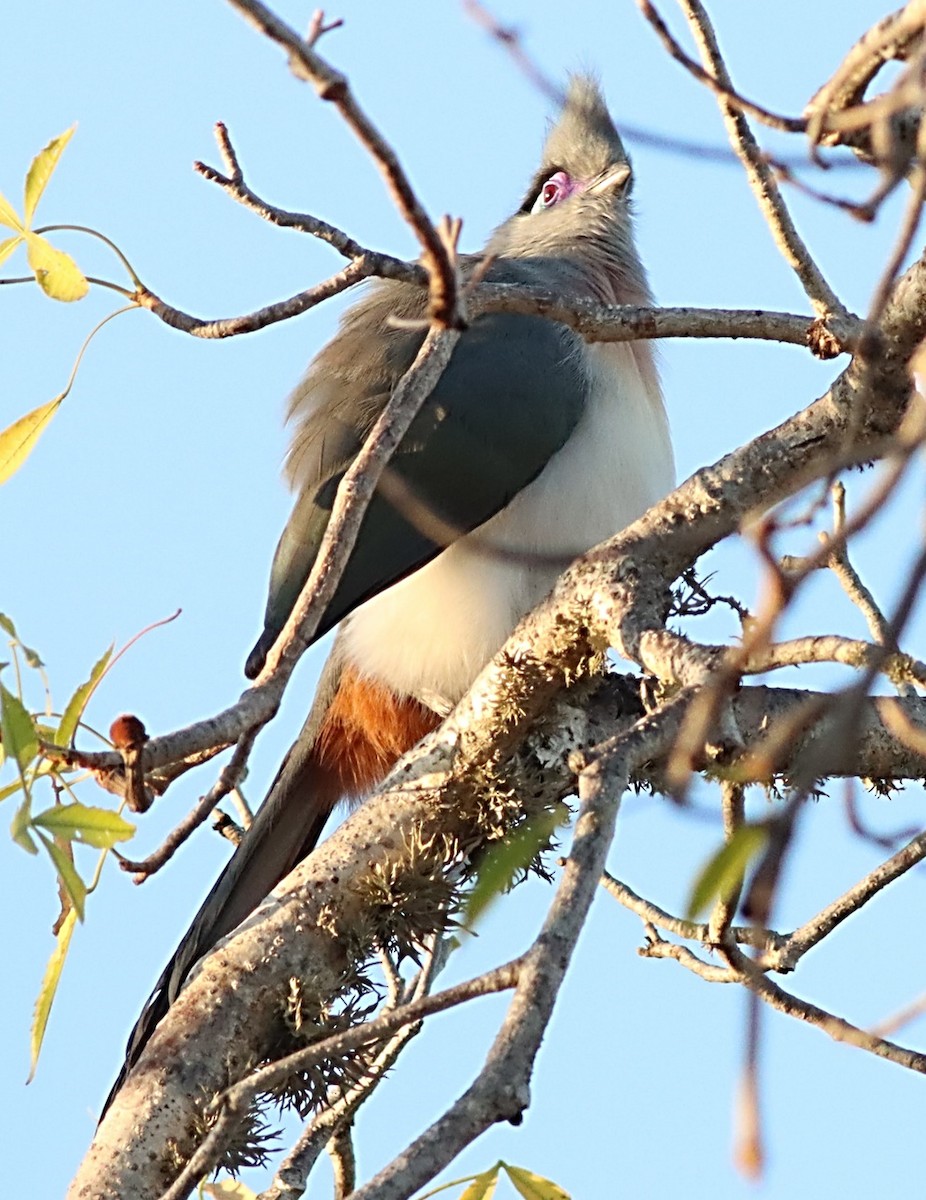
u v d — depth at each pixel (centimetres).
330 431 1048
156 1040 697
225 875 949
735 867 378
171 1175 674
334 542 599
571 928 445
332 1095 798
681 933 799
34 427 647
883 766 732
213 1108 650
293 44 425
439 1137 409
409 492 1020
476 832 746
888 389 634
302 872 730
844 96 502
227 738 560
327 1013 710
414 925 732
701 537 689
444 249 462
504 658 729
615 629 667
